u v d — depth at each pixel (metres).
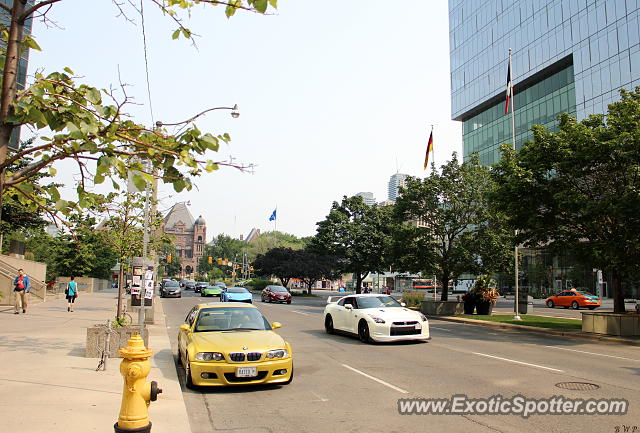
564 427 6.35
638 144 16.48
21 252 40.97
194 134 4.48
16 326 16.95
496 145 66.69
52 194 4.55
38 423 5.81
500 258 28.69
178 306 33.84
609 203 16.72
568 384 9.02
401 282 95.38
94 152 4.29
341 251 52.66
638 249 17.14
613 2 48.12
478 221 29.45
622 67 46.88
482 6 69.00
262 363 8.54
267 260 63.88
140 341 4.75
